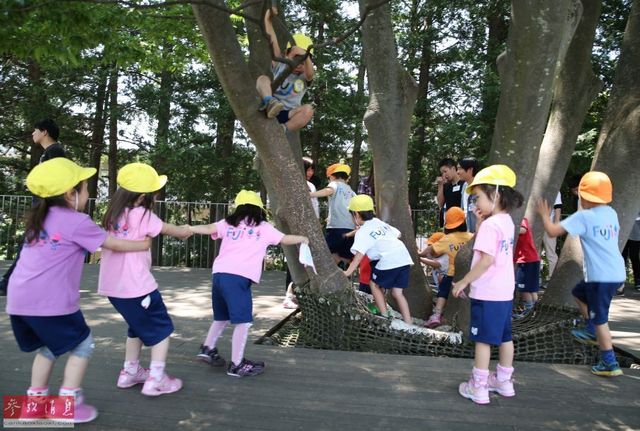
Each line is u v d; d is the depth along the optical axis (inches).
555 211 277.9
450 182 253.6
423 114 579.8
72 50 165.8
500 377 131.3
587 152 434.6
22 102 577.9
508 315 128.3
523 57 163.5
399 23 584.1
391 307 219.3
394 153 211.2
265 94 164.2
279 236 146.2
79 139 613.0
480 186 132.2
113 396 126.0
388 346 168.6
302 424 112.7
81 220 108.3
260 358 158.1
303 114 183.5
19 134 605.0
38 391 110.7
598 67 480.1
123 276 121.5
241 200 149.4
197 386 133.6
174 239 426.3
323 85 537.3
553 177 227.0
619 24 480.1
